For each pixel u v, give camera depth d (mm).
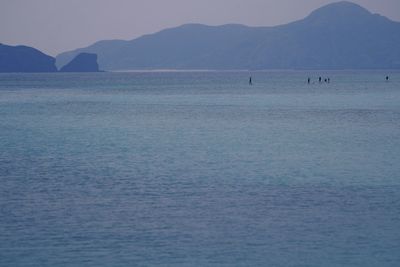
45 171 95688
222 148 122250
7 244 58938
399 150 117875
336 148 121688
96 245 58656
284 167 98938
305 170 96000
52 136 146250
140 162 104375
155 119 191000
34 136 146250
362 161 104812
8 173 94000
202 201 74938
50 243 59219
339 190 80688
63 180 88312
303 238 60406
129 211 70312
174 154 113875
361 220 66250
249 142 132250
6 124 178125
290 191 80250
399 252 56562
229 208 71438
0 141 136250
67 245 58688
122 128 164375
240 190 80938
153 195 78312
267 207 71812
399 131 151875
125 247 58062
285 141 133875
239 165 100938
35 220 66625
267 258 55156
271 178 89250
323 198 76125
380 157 109188
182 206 72500
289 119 187625
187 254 56219
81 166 100375
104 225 64812
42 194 79062
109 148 123000
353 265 53594
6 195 78375
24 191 80875
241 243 59062
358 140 135000
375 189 81250
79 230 63125
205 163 103125
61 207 72250
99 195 78375
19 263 54219
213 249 57438
